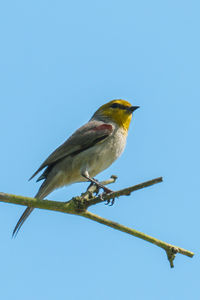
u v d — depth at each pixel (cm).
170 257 811
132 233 820
